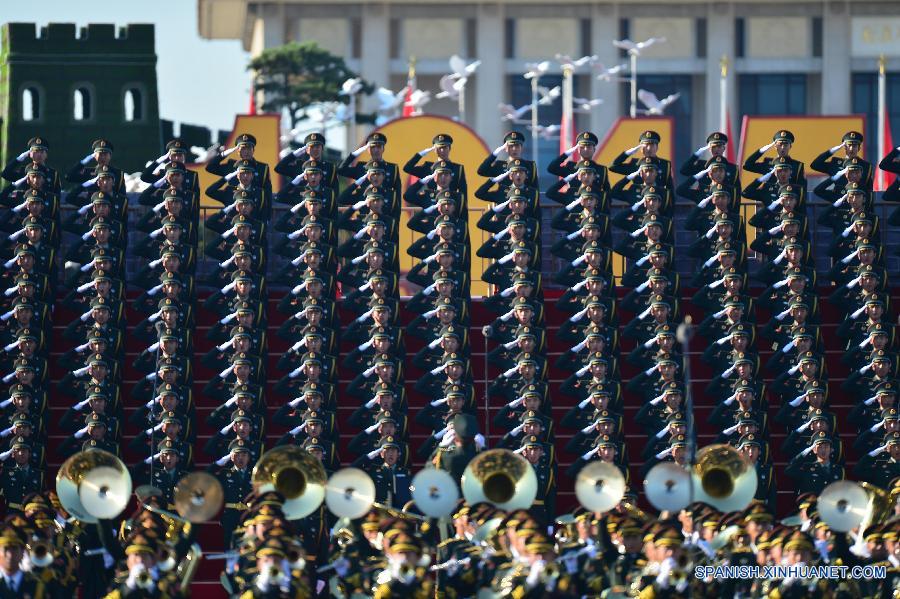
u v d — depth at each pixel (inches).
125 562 2849.4
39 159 3887.8
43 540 2915.8
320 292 3799.2
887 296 3821.4
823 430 3671.3
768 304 3855.8
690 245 4111.7
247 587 2802.7
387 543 2832.2
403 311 4035.4
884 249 3870.6
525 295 3784.5
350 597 2967.5
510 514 2837.1
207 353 3828.7
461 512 3009.4
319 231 3858.3
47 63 5679.1
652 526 2785.4
